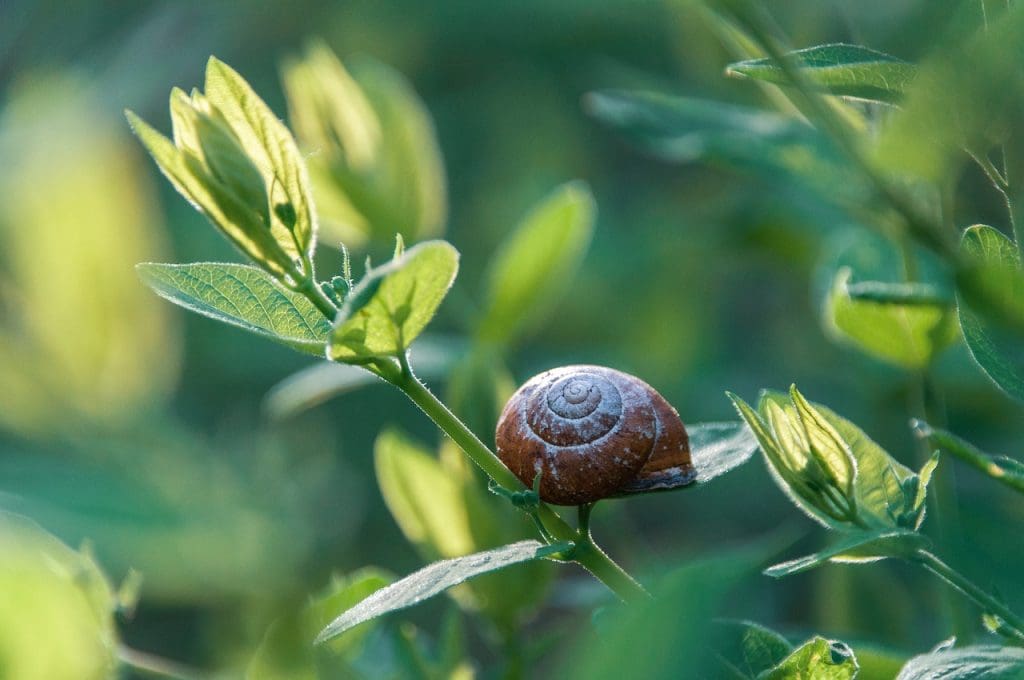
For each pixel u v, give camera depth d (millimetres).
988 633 417
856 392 577
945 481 413
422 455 444
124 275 452
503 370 480
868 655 403
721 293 695
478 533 441
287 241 383
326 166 472
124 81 683
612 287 679
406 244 477
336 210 475
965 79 356
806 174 432
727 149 441
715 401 633
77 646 387
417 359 477
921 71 360
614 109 462
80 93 529
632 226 697
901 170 365
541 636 458
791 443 385
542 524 387
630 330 669
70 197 454
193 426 667
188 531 428
